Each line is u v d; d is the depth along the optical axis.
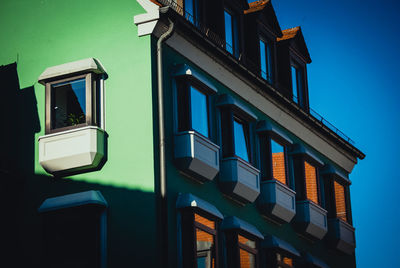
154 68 20.42
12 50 22.19
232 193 22.30
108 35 21.00
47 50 21.73
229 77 23.38
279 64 27.09
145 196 19.48
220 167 22.30
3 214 20.64
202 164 20.77
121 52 20.70
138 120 20.06
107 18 21.14
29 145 21.19
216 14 23.27
